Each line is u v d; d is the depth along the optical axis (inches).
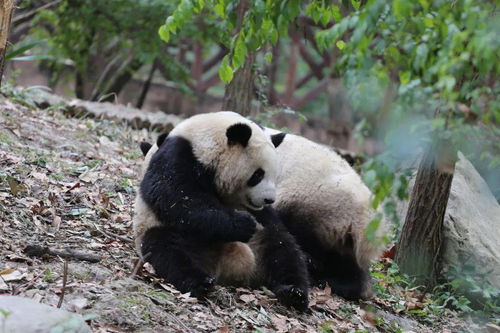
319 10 316.8
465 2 231.5
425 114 277.3
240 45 313.9
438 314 453.7
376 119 283.7
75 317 265.0
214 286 370.3
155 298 335.0
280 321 354.6
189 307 342.6
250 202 396.5
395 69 270.5
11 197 422.3
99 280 345.1
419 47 242.5
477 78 288.8
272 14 288.5
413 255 492.7
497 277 498.0
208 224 365.4
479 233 520.7
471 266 498.6
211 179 383.2
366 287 441.1
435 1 241.3
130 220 453.4
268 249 397.1
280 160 461.1
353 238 438.0
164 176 375.6
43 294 310.8
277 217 417.7
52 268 345.4
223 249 386.6
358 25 238.2
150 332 303.9
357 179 458.6
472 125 257.3
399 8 222.5
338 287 436.1
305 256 436.8
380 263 503.5
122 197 492.1
